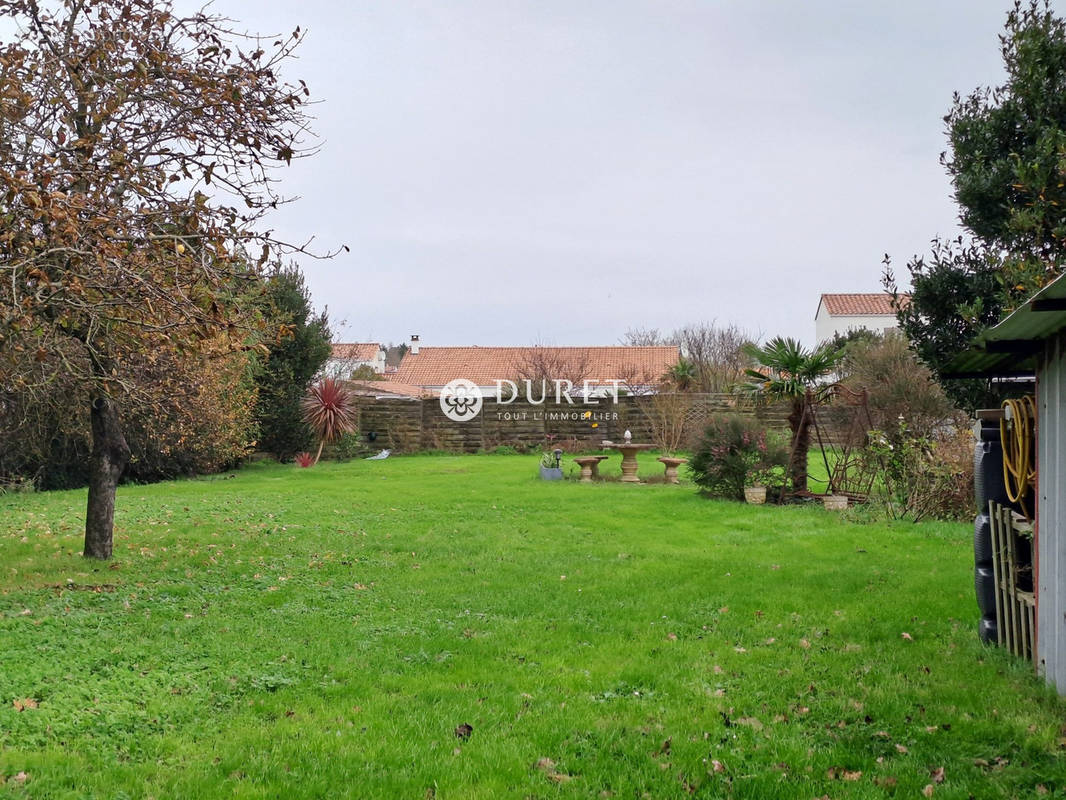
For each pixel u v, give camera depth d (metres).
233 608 7.36
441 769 4.01
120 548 10.34
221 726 4.55
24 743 4.19
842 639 6.43
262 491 17.38
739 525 12.61
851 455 16.47
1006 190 8.84
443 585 8.40
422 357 44.53
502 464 24.22
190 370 11.16
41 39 7.75
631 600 7.72
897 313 9.80
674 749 4.29
